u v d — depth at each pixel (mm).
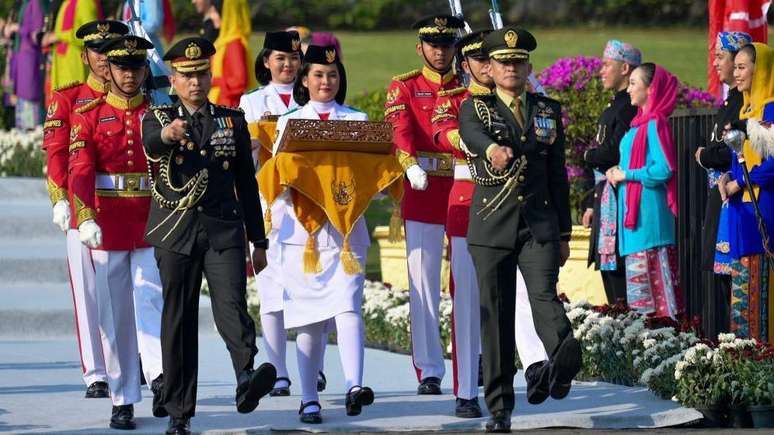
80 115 22797
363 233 22844
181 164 20641
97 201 22828
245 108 26391
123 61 22531
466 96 24750
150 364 22688
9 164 46062
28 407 23984
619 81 29438
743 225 25219
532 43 21500
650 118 28000
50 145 23672
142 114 23031
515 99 21625
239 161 21031
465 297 23047
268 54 26562
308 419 22297
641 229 27953
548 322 21031
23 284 36250
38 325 33500
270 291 25078
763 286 25219
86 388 26016
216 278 20641
